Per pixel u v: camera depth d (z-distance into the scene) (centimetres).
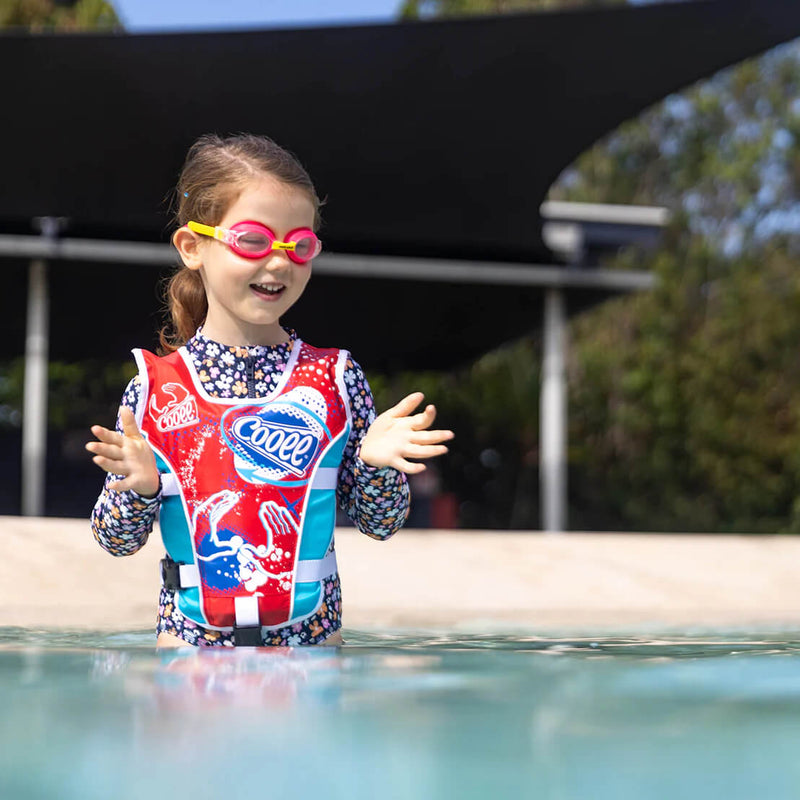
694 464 1666
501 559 464
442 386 1562
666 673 81
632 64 745
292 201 168
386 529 167
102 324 1090
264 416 159
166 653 100
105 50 739
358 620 312
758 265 1873
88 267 869
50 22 1617
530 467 1572
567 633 218
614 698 67
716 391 1681
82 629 227
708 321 1798
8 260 840
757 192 1950
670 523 1641
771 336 1727
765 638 169
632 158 2006
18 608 303
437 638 175
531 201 846
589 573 450
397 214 852
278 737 53
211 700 65
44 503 1329
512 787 42
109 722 57
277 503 155
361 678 76
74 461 1392
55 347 1218
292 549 154
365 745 50
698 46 732
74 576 376
